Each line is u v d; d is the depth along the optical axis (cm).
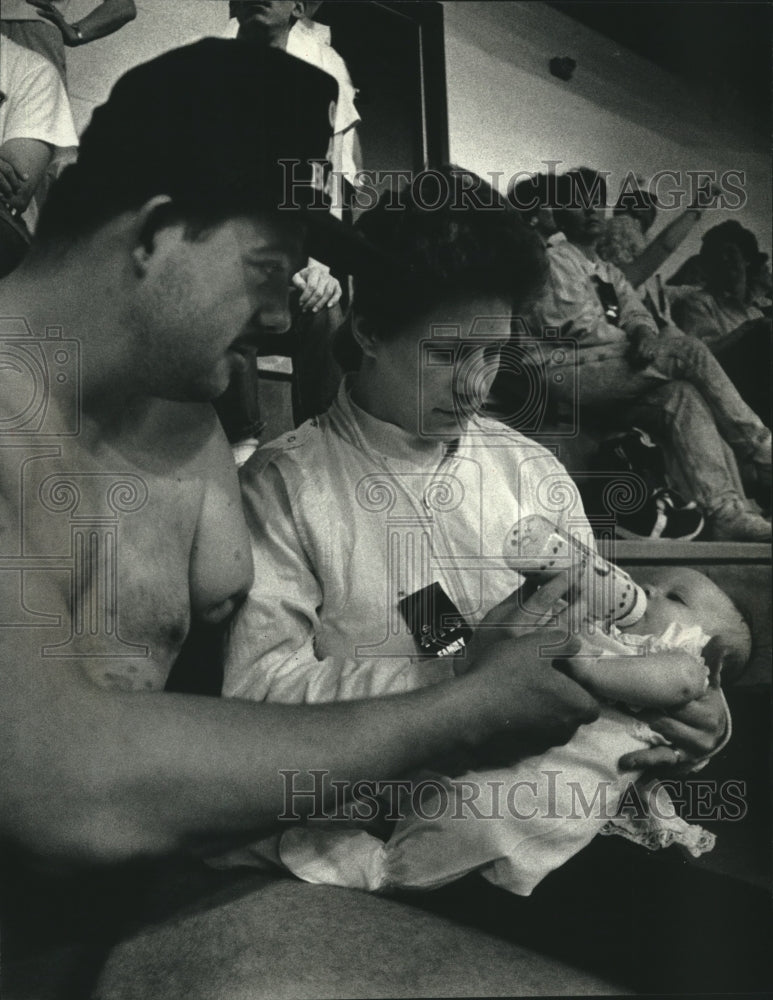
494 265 117
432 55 146
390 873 108
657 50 163
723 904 107
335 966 94
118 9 118
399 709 91
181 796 80
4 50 114
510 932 103
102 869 82
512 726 96
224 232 95
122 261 94
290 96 99
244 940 96
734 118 175
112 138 95
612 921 104
